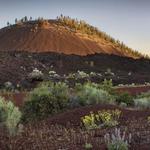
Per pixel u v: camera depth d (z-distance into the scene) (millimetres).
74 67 108312
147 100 23594
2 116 13289
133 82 69562
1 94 28188
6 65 52250
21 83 43406
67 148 11375
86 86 22922
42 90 20859
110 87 27781
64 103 19891
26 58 62906
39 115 18984
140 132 13211
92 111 16906
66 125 15398
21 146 11398
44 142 12078
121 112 17172
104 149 11109
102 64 149750
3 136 12172
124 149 10805
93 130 14203
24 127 14734
